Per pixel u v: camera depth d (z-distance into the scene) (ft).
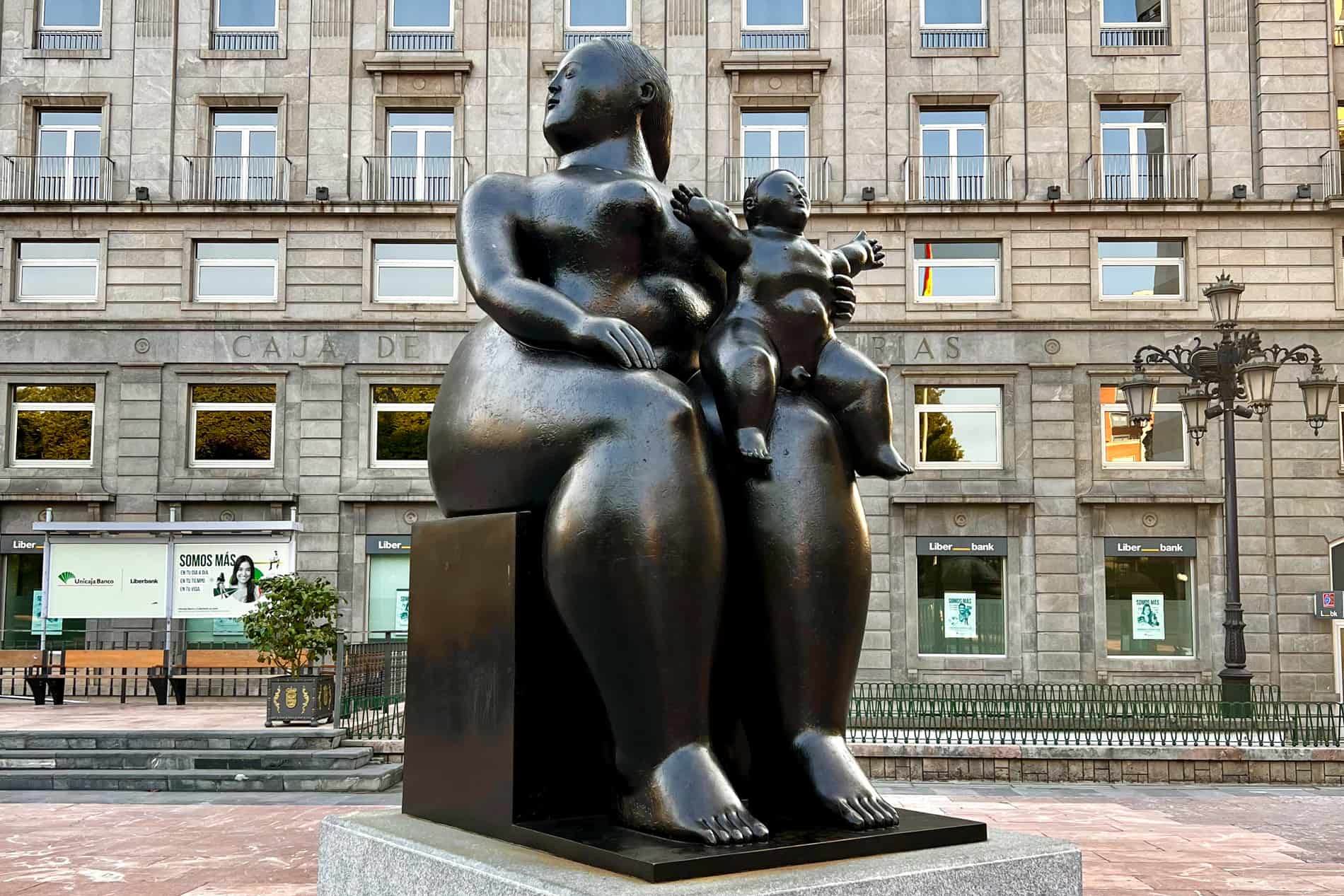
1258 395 39.65
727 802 6.64
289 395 64.13
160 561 51.03
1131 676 61.62
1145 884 15.87
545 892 5.86
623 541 6.78
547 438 7.26
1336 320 63.46
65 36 67.46
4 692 57.57
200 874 16.80
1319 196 64.85
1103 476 63.36
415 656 8.29
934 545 63.10
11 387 64.75
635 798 6.88
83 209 64.44
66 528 50.62
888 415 7.97
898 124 65.72
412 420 64.75
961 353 64.34
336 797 28.35
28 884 15.98
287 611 35.40
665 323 8.11
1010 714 36.45
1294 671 61.21
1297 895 15.06
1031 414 63.77
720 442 7.54
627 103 8.68
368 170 65.72
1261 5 65.72
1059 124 65.72
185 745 33.04
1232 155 65.51
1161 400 64.18
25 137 65.92
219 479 63.52
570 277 8.03
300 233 65.16
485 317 8.49
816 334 7.90
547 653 7.36
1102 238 64.95
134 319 64.08
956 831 7.06
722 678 7.46
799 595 7.27
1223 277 42.27
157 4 66.13
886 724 36.14
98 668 52.47
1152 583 63.26
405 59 65.51
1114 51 66.18
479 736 7.48
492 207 8.11
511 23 66.28
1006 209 64.59
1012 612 62.39
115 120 65.72
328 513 63.21
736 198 65.41
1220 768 31.19
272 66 66.23
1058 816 23.39
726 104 65.92
